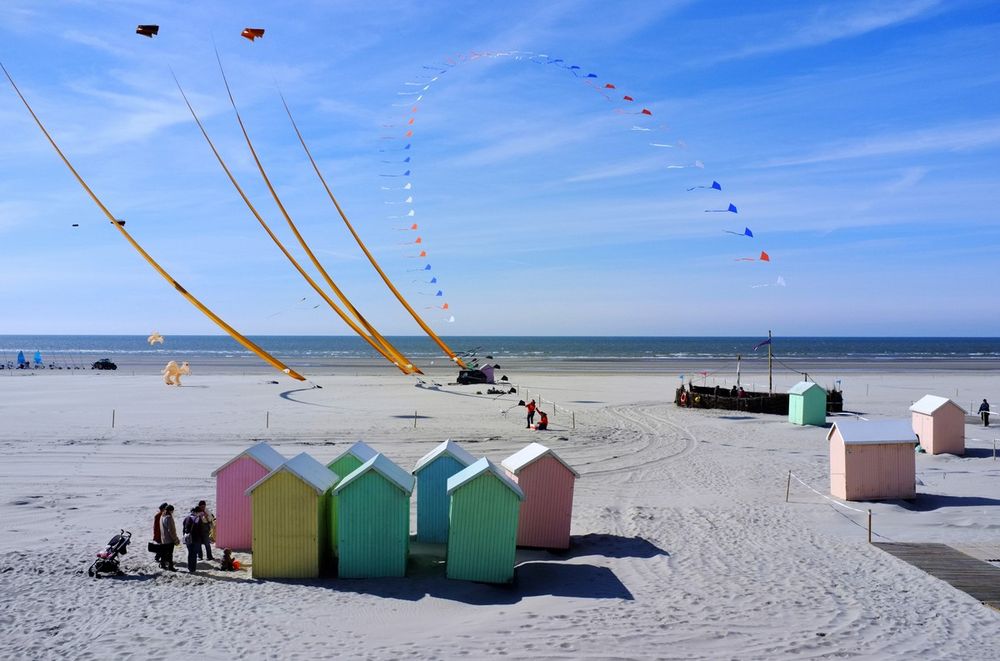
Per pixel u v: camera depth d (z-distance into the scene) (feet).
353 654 37.29
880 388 202.69
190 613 43.37
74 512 67.77
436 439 112.16
